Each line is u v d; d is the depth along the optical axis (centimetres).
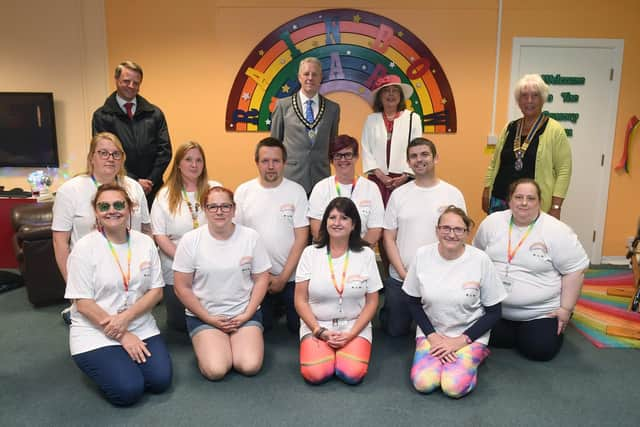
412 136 321
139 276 217
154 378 208
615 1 396
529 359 248
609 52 403
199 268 230
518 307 247
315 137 317
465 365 212
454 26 400
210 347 223
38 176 388
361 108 412
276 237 267
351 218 227
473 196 425
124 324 209
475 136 416
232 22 401
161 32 404
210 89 411
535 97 289
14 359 246
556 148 292
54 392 215
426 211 261
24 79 412
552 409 201
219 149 420
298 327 276
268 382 222
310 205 276
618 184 422
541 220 249
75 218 249
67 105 417
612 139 414
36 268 312
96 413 198
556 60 404
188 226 267
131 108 317
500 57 405
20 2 402
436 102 411
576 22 398
